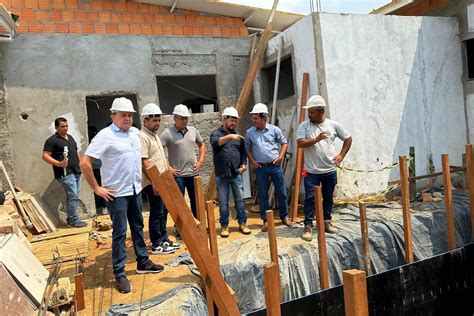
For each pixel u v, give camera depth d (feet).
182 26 25.49
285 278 14.15
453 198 19.84
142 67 23.29
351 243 15.74
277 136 17.74
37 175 21.18
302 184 21.58
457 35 23.86
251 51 25.91
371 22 21.07
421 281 15.97
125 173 11.73
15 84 20.70
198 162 16.37
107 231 19.21
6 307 8.56
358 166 20.85
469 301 17.11
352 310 7.68
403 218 16.05
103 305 10.90
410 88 22.29
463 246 17.08
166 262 14.03
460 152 23.99
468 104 23.88
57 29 22.45
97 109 29.86
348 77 20.40
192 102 33.71
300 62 21.40
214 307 12.00
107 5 23.54
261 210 17.69
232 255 14.70
